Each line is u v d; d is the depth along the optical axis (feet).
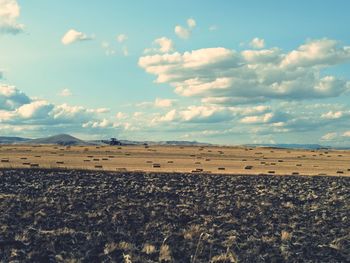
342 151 540.93
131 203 145.18
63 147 519.60
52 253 82.53
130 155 407.44
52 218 115.55
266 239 97.66
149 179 216.33
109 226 108.06
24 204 135.85
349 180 232.12
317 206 151.64
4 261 76.79
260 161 369.71
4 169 229.66
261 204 151.53
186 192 179.42
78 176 216.74
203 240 93.71
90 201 146.72
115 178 215.10
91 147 524.11
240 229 108.88
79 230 102.32
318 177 240.12
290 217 128.36
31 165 262.47
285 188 199.93
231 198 165.99
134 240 94.43
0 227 101.71
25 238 91.50
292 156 437.58
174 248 87.15
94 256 80.23
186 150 490.90
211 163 335.06
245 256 83.87
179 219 119.24
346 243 97.50
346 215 134.31
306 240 99.25
